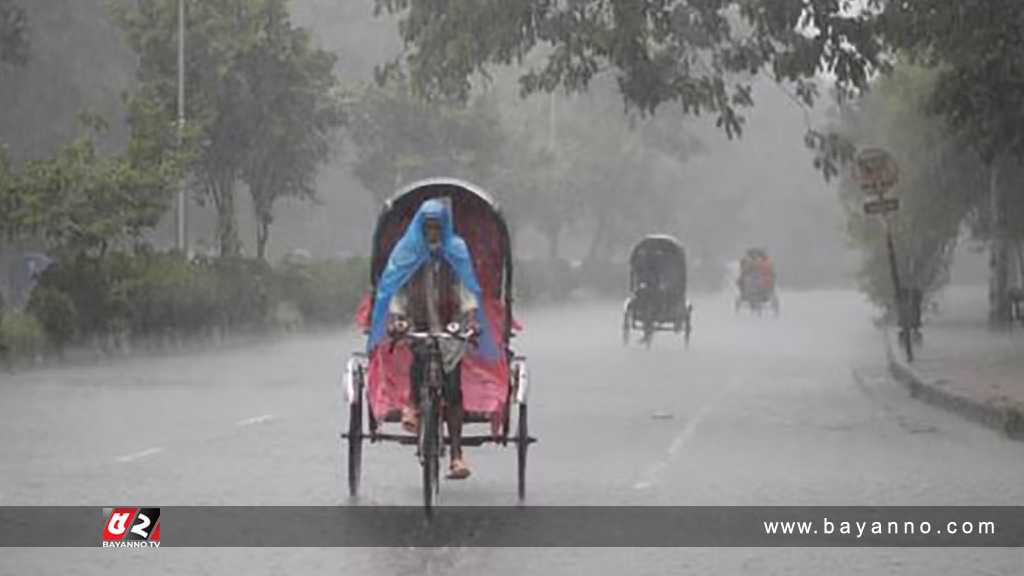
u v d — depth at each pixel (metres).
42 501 33.69
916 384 66.81
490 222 34.19
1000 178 107.81
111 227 83.44
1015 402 55.47
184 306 92.81
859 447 46.19
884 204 78.12
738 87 63.97
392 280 31.88
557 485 37.16
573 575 26.33
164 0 102.50
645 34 60.44
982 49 58.03
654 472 39.78
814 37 61.50
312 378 70.62
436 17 62.50
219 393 62.34
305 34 106.81
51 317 79.88
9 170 86.25
